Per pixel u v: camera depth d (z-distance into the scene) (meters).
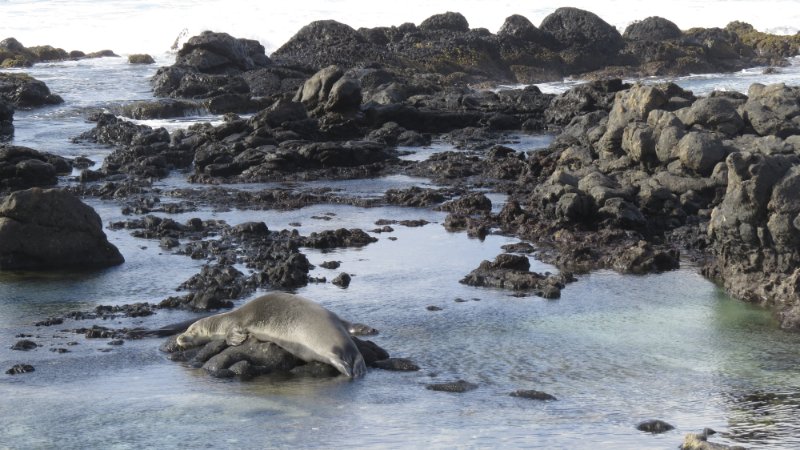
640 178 20.59
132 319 13.32
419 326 13.03
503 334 12.70
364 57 49.88
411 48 51.94
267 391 10.51
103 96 41.31
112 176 25.75
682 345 12.26
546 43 54.00
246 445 9.02
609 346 12.22
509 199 22.48
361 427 9.46
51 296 14.62
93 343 12.27
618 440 9.16
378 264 16.52
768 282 14.33
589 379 11.02
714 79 49.81
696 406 10.15
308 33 52.84
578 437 9.24
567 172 20.56
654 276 15.80
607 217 18.89
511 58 52.03
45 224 16.42
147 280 15.60
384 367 11.30
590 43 53.84
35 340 12.41
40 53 53.38
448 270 16.12
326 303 14.09
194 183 25.50
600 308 13.92
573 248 17.17
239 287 14.55
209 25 61.19
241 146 28.12
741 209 14.62
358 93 33.34
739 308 13.91
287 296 11.70
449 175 25.84
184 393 10.45
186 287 15.03
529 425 9.55
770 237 14.42
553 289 14.57
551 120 35.84
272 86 43.25
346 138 32.09
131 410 9.95
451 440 9.15
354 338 11.97
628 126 21.58
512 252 17.42
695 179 19.95
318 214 21.11
